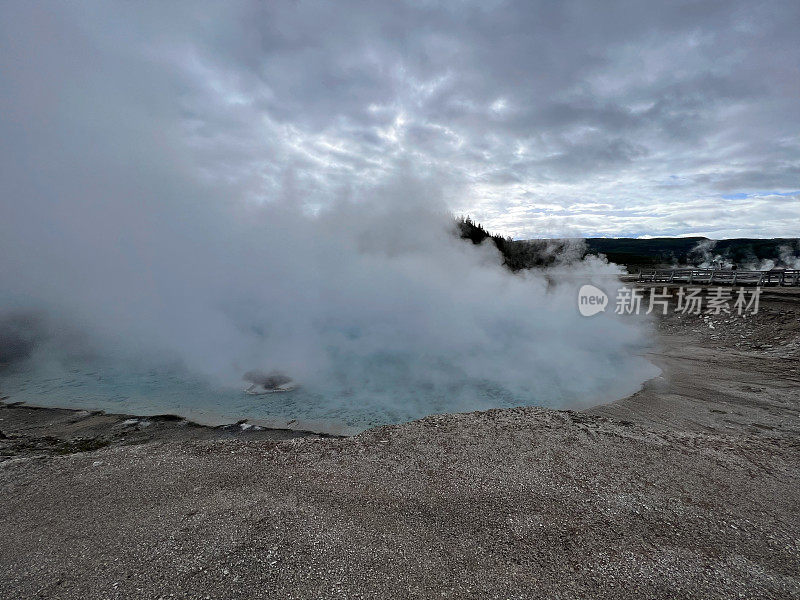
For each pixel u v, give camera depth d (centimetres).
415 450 512
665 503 393
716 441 555
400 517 369
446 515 372
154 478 443
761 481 439
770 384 870
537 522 361
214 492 413
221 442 545
